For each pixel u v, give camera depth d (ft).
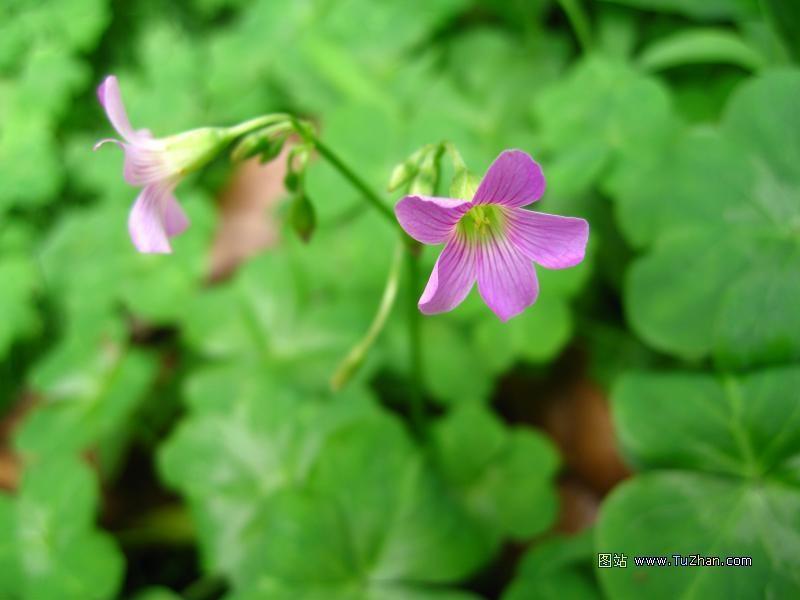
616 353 0.42
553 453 0.37
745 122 0.37
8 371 0.48
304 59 0.52
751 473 0.31
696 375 0.33
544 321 0.40
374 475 0.35
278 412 0.38
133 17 0.62
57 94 0.54
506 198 0.26
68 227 0.50
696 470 0.32
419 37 0.51
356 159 0.43
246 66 0.54
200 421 0.39
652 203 0.38
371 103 0.45
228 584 0.40
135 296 0.45
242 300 0.43
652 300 0.36
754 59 0.43
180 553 0.42
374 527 0.34
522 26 0.52
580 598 0.33
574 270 0.40
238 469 0.38
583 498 0.40
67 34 0.57
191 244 0.46
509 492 0.37
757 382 0.32
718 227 0.36
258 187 0.52
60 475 0.38
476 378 0.40
